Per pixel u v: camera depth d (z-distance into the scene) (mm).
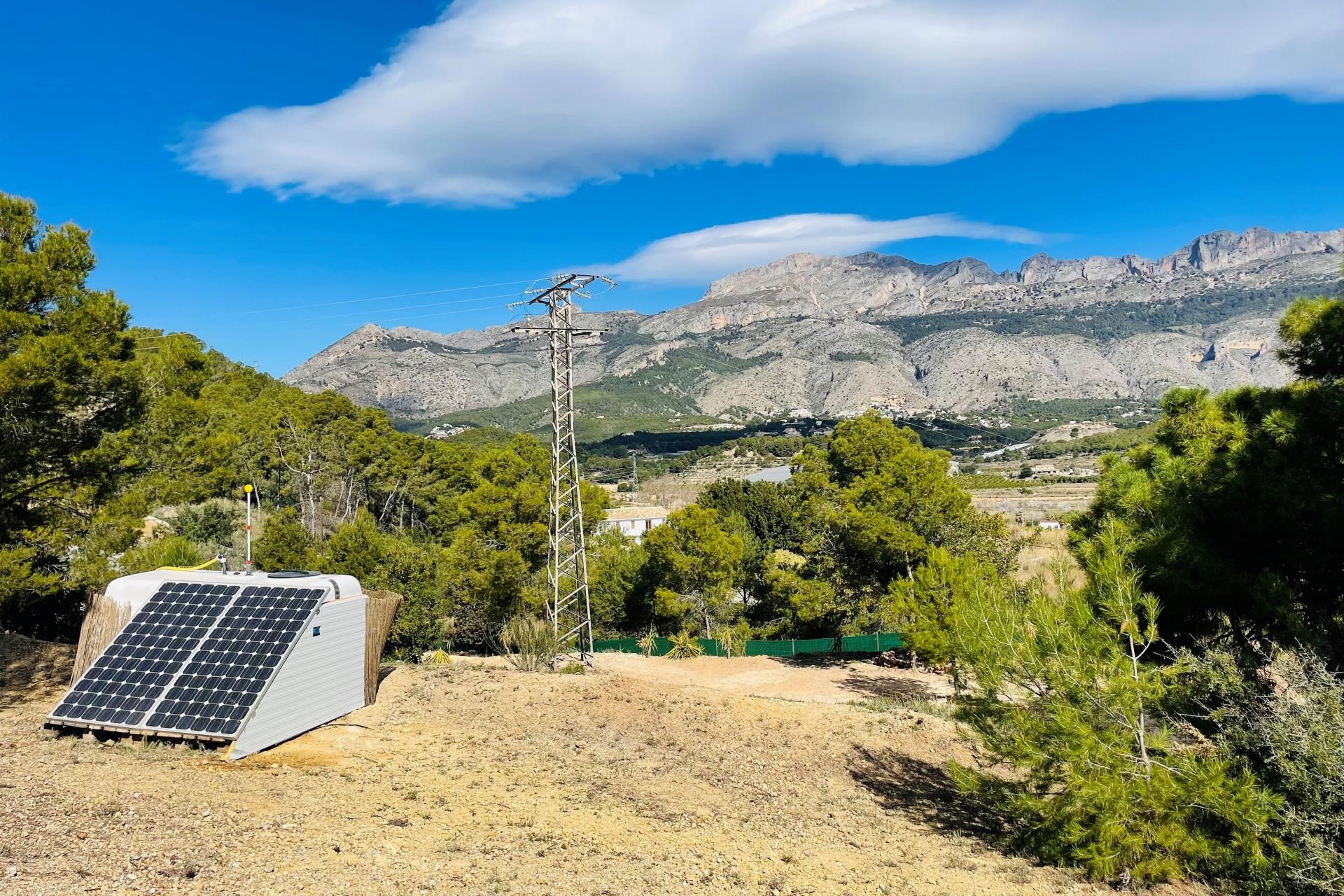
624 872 8938
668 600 33844
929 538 26953
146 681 12328
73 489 16422
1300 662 9320
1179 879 9734
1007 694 11422
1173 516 11742
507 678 18656
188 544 19922
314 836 8852
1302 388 12438
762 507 49656
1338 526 9945
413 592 29656
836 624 32688
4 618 18547
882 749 16203
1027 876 10047
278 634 13047
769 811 12172
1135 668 9875
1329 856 8062
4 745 10945
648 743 15164
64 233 15664
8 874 6867
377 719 14547
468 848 9086
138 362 16406
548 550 31547
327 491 61781
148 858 7664
